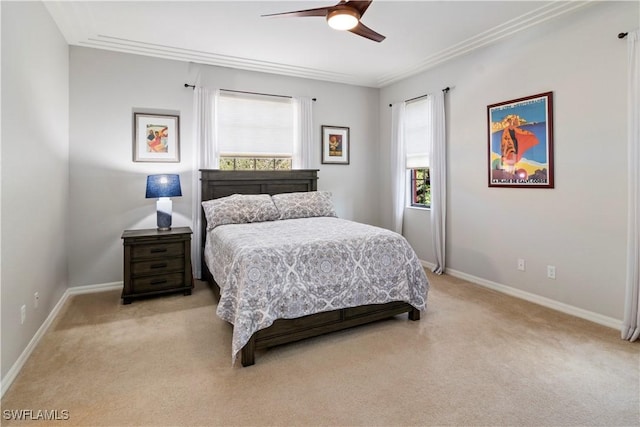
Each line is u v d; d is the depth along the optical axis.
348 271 2.62
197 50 3.89
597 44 2.79
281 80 4.73
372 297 2.70
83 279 3.74
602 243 2.81
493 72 3.67
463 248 4.12
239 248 2.55
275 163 4.72
